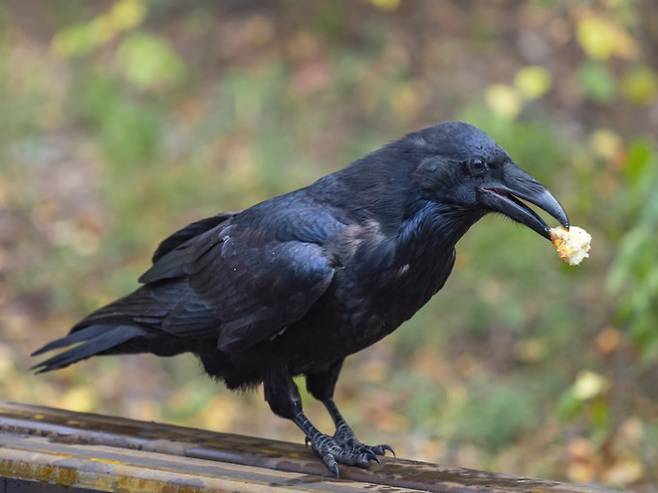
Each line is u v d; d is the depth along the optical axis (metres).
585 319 12.26
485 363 12.28
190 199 14.71
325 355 6.74
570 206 12.09
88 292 13.13
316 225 6.55
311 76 17.50
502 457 10.54
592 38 11.84
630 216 10.56
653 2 16.67
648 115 16.39
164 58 15.89
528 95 12.36
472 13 18.80
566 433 10.66
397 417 11.40
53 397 11.51
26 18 19.59
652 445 10.05
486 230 13.70
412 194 6.38
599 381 9.25
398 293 6.47
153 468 5.65
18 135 16.27
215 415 11.39
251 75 17.44
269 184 14.93
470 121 13.30
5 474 5.75
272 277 6.57
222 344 6.77
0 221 14.37
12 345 12.26
